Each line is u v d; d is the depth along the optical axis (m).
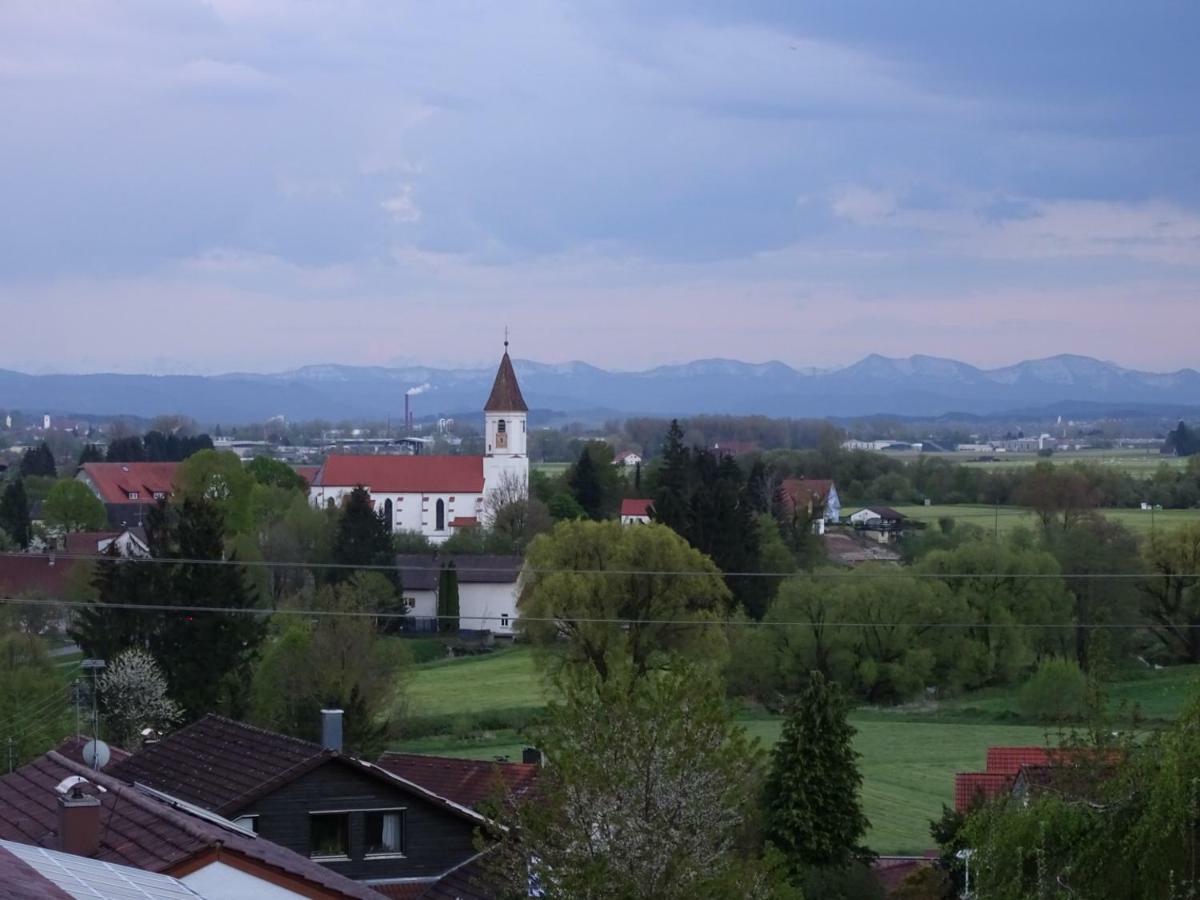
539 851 26.06
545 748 26.78
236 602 80.56
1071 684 84.94
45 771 31.23
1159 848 23.97
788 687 92.19
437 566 137.88
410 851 37.12
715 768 26.20
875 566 113.25
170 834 24.50
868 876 49.66
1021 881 25.17
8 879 16.75
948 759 76.56
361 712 65.69
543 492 189.75
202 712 75.31
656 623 84.00
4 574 111.62
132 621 78.25
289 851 29.73
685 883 25.45
